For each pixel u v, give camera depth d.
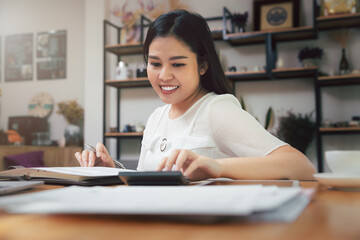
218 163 0.80
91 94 4.48
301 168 0.89
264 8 3.86
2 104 5.29
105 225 0.34
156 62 1.14
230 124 1.10
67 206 0.35
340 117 3.73
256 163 0.85
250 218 0.35
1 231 0.32
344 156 0.67
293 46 3.89
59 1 5.17
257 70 3.74
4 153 3.63
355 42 3.73
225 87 1.29
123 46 4.12
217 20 4.13
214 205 0.33
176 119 1.27
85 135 4.47
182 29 1.12
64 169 0.90
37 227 0.34
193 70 1.15
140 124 4.13
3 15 5.36
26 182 0.71
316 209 0.42
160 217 0.37
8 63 5.30
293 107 3.85
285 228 0.32
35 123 5.06
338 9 3.54
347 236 0.29
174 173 0.65
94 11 4.52
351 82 3.60
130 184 0.67
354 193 0.58
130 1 4.44
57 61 5.12
